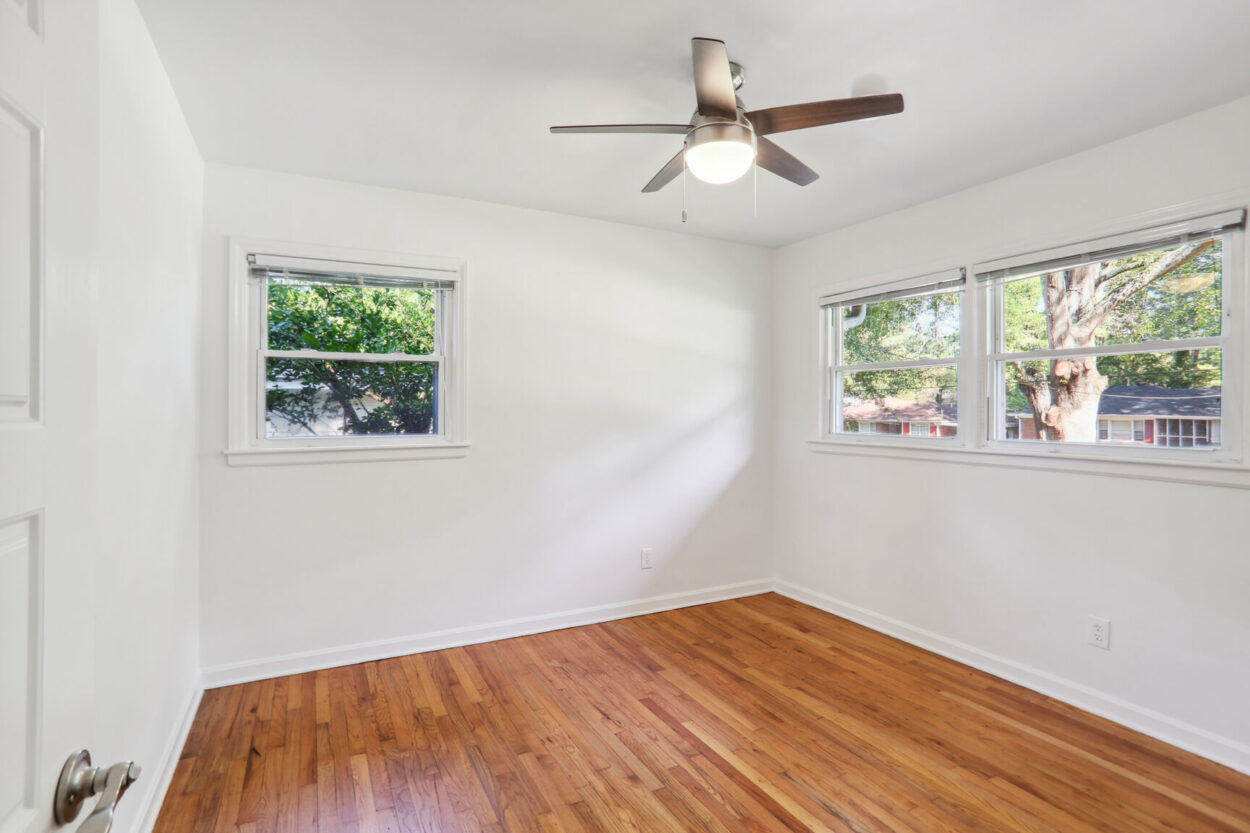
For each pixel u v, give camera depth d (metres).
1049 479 2.84
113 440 1.55
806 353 4.16
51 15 0.67
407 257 3.23
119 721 1.61
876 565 3.66
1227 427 2.33
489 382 3.44
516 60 2.05
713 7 1.77
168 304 2.15
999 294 3.11
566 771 2.24
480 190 3.24
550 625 3.63
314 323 3.14
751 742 2.43
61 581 0.69
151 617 1.93
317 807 2.03
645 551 3.92
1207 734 2.33
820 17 1.82
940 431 3.39
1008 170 2.94
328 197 3.07
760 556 4.36
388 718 2.60
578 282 3.68
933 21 1.83
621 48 1.98
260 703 2.72
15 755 0.61
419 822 1.96
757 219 3.71
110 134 1.52
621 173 3.01
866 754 2.35
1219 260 2.36
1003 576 3.01
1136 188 2.54
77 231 0.72
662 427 3.97
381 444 3.21
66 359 0.70
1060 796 2.09
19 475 0.60
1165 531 2.45
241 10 1.77
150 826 1.89
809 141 2.63
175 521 2.30
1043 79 2.14
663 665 3.14
